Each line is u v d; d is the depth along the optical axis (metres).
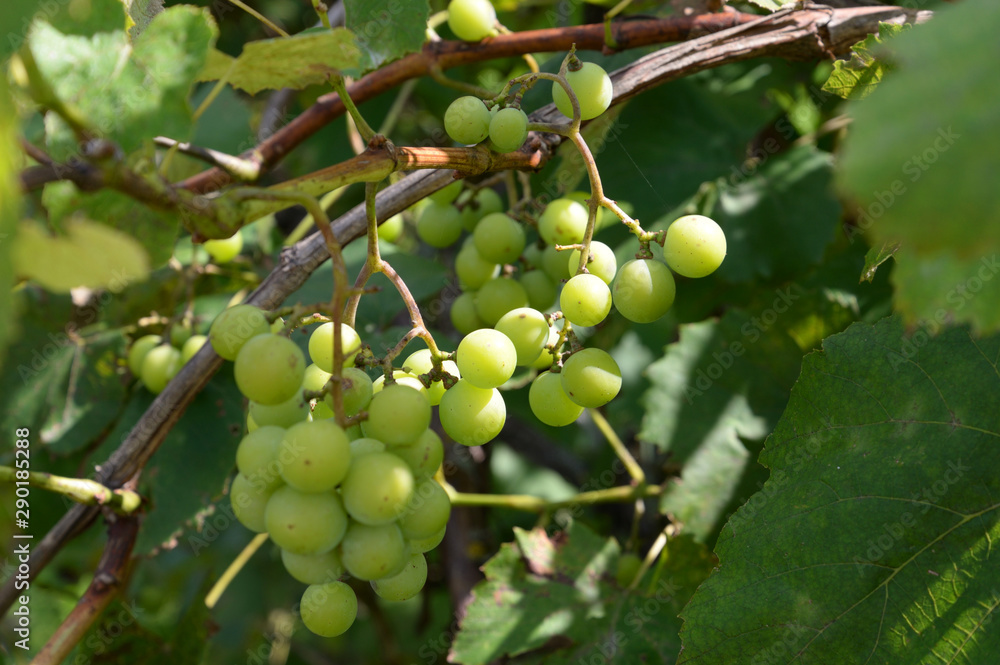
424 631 1.22
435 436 0.57
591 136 0.75
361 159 0.57
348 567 0.56
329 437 0.55
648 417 0.76
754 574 0.63
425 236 0.73
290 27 1.09
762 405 0.76
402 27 0.63
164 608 1.18
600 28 0.71
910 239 0.49
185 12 0.56
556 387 0.60
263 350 0.55
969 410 0.63
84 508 0.68
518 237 0.68
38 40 0.55
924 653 0.61
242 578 1.39
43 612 1.05
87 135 0.52
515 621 0.75
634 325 0.98
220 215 0.54
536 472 1.43
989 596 0.61
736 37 0.67
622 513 1.06
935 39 0.49
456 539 1.04
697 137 0.81
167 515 0.75
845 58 0.67
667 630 0.73
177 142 0.55
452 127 0.60
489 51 0.72
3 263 0.51
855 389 0.64
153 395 0.79
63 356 0.80
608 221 0.79
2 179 0.51
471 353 0.58
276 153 0.72
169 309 0.83
